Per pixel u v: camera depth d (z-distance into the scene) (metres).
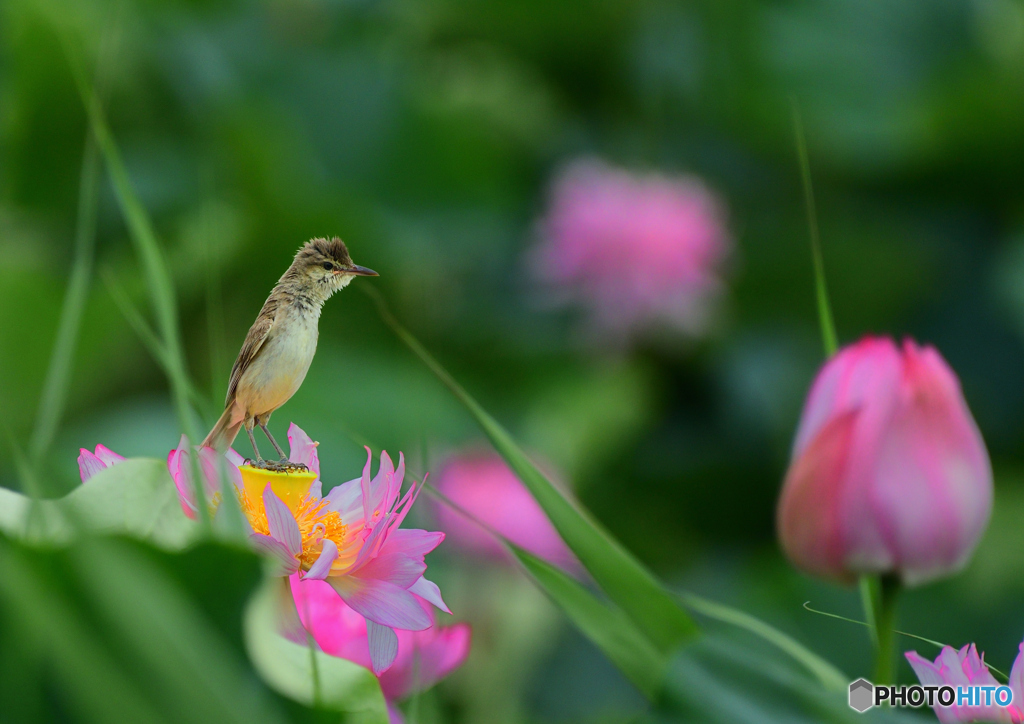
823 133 25.25
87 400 17.36
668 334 21.98
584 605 10.40
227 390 10.43
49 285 16.31
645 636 10.40
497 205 25.53
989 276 23.08
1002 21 28.14
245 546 10.27
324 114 25.81
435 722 10.42
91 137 10.34
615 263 21.92
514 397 20.48
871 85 26.50
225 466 10.29
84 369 17.02
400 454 10.37
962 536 10.52
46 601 10.21
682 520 20.95
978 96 22.77
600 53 25.59
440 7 25.78
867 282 23.06
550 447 19.27
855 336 23.33
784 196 25.25
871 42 27.25
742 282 23.22
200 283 17.94
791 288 23.27
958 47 27.73
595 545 10.40
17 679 10.22
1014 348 22.36
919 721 10.40
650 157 25.34
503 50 26.16
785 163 25.58
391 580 10.34
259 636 10.27
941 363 10.54
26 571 10.21
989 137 23.27
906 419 10.52
